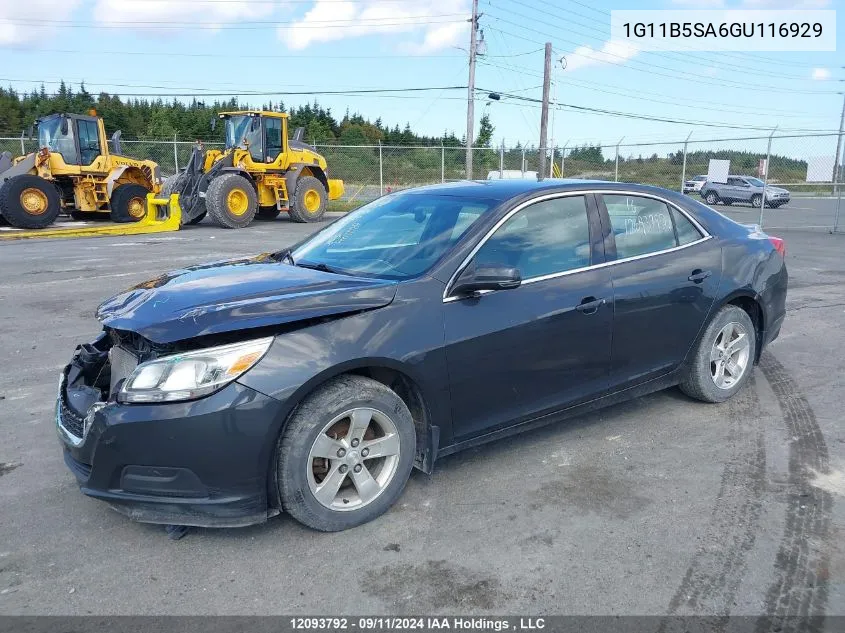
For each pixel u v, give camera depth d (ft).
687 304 14.46
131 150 98.37
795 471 12.54
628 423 14.83
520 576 9.45
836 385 17.24
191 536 10.50
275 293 10.68
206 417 9.34
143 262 37.40
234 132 65.98
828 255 41.73
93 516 11.10
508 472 12.56
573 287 12.64
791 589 9.12
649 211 14.43
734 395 16.35
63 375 11.76
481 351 11.47
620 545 10.18
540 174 78.13
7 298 27.96
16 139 85.05
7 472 12.64
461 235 11.93
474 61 97.81
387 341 10.52
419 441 11.46
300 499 10.11
